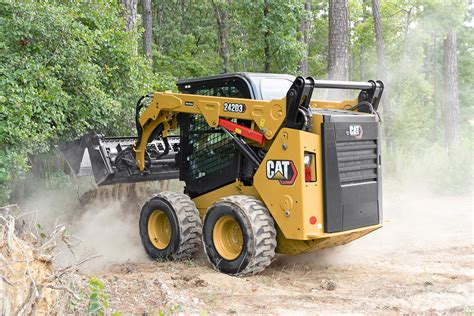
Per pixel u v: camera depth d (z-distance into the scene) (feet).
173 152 32.86
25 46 31.76
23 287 15.05
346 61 53.31
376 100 26.76
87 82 33.76
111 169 30.91
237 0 56.85
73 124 33.17
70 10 34.45
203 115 26.81
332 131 23.52
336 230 23.75
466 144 57.82
